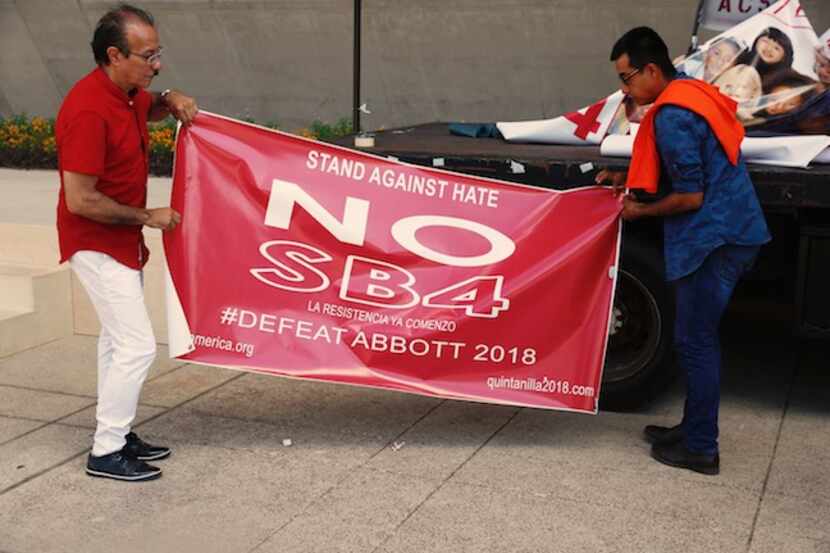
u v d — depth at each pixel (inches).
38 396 224.7
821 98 207.2
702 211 175.9
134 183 179.2
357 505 171.2
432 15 514.9
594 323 194.9
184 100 191.2
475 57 520.4
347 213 194.5
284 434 203.0
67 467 186.5
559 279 193.9
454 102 536.1
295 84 564.7
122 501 172.7
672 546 157.3
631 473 184.4
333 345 195.0
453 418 212.4
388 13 521.7
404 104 544.7
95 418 211.9
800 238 198.7
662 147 173.6
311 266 194.9
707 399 181.6
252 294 194.4
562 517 166.7
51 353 255.1
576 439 200.8
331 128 538.6
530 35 504.4
